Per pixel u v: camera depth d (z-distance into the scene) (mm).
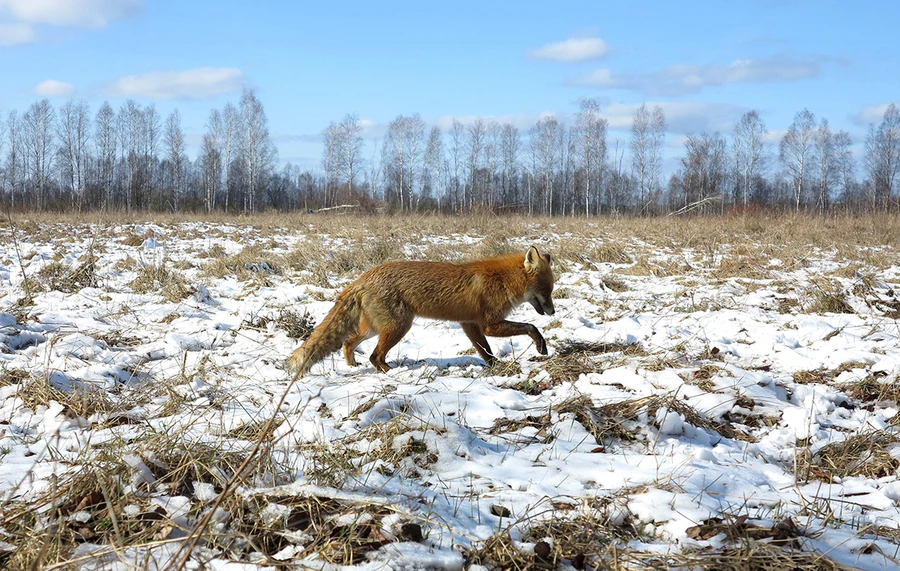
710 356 6500
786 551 2945
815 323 8078
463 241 18172
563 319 8484
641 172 57781
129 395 5340
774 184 73125
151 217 29219
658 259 14258
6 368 5672
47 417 4785
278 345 7371
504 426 4664
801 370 6246
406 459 3967
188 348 7137
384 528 3029
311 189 79312
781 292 10391
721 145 62406
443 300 6652
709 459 4262
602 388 5363
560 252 14258
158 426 4547
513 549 2924
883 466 4148
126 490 3295
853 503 3582
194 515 3127
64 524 2957
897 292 10289
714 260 13992
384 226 21641
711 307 9250
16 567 2672
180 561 2717
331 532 3012
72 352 6477
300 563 2777
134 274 11594
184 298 9656
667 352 6609
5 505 3201
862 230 21156
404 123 60656
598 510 3375
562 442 4395
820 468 4176
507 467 3965
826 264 13797
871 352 6738
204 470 3555
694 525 3227
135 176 60188
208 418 4746
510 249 14352
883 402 5367
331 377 6176
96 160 60750
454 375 6117
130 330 7758
